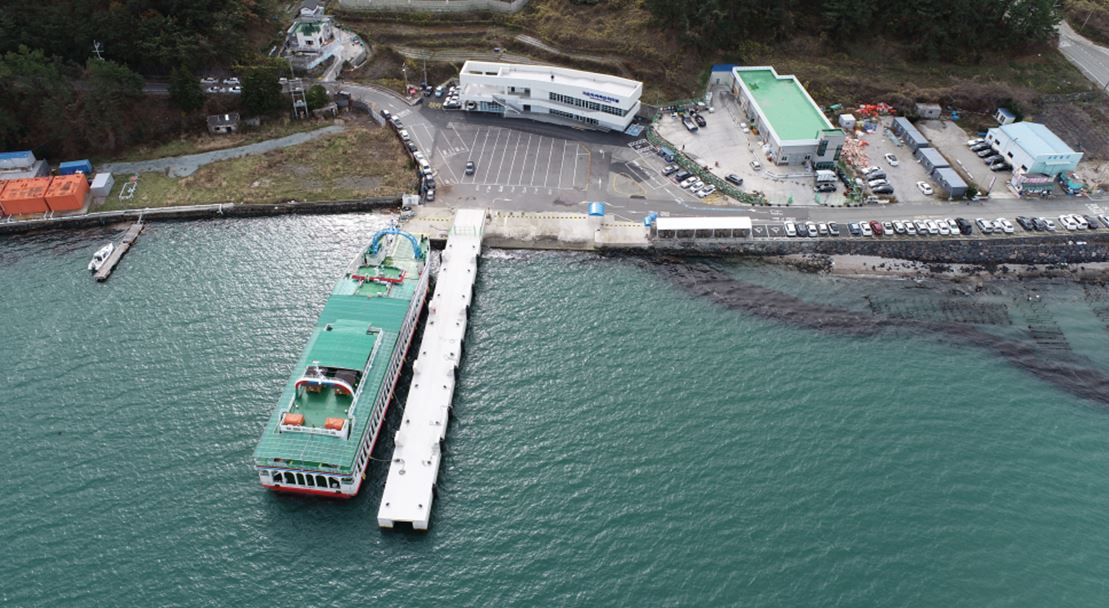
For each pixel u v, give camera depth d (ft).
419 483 382.42
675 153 632.38
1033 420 425.69
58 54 644.69
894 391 441.27
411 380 445.37
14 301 496.23
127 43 651.66
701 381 445.78
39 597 338.95
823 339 478.18
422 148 641.81
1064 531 369.09
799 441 409.90
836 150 605.31
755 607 338.13
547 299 507.30
